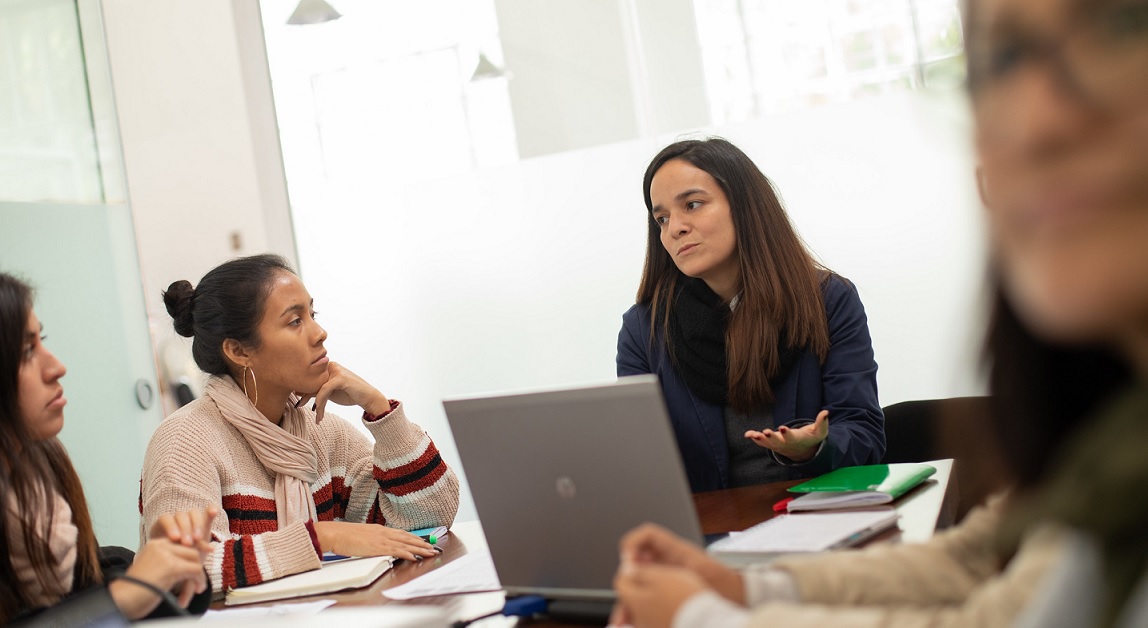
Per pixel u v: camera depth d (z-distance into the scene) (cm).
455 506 226
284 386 218
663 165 231
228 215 403
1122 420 55
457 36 371
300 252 398
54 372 165
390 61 380
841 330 228
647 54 350
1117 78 49
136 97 406
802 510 167
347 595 163
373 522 231
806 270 228
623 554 107
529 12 361
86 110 320
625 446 123
